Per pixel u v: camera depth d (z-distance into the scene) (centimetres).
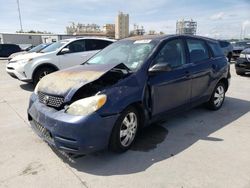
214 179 277
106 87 317
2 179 280
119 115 310
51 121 298
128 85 329
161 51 389
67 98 302
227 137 390
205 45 493
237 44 1967
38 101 339
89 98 297
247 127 433
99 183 272
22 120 473
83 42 843
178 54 420
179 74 404
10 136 394
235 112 519
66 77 338
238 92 718
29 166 307
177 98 411
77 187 266
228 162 312
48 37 4103
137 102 337
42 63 759
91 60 444
